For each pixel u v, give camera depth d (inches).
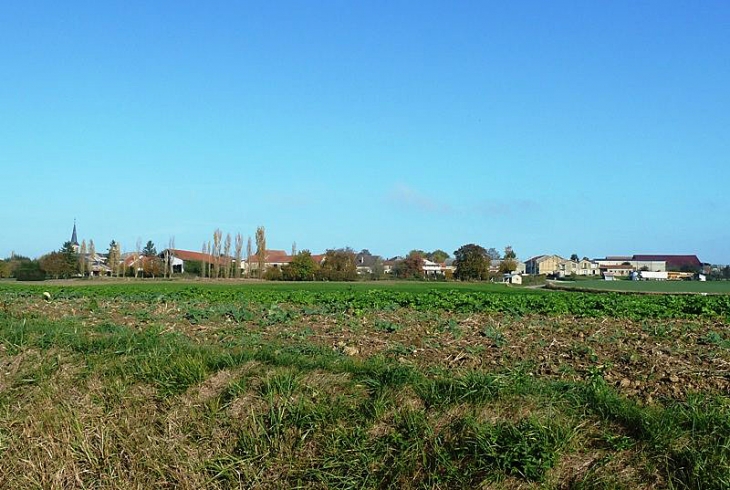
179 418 340.8
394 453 298.5
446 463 285.7
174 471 311.0
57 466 324.5
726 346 515.2
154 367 390.3
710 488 257.9
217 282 3383.4
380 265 4441.4
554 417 303.9
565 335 589.0
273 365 386.6
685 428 290.7
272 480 301.4
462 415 308.3
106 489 312.8
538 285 3722.9
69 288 1955.0
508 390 327.0
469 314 847.1
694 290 2640.3
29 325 534.6
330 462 298.8
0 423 354.0
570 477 274.8
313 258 4303.6
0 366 418.3
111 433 337.7
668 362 434.0
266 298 1353.3
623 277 5890.8
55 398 370.6
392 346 506.6
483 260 4303.6
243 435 321.7
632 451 281.6
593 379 370.3
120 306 936.3
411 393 333.7
